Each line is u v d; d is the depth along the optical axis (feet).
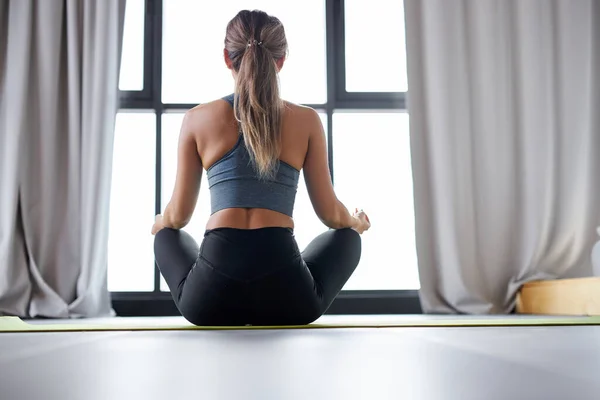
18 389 2.24
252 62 6.24
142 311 13.04
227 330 5.65
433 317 10.25
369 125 14.08
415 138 13.00
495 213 12.91
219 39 14.17
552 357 3.14
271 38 6.46
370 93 13.89
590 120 12.81
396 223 13.85
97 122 12.62
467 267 12.73
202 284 5.92
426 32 13.11
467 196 12.85
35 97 12.82
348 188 13.94
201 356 3.36
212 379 2.50
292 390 2.22
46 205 12.49
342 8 14.05
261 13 6.58
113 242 13.60
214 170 6.15
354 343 4.10
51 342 4.41
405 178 14.02
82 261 12.37
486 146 13.03
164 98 13.88
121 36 13.10
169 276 6.31
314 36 14.19
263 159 5.99
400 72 14.17
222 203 6.06
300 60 14.11
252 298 5.89
